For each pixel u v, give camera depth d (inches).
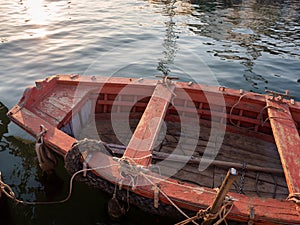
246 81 351.6
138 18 643.5
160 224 150.0
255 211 119.3
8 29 487.2
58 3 754.2
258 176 175.9
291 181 133.1
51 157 161.2
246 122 219.1
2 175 182.9
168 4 831.1
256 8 818.2
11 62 358.9
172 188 127.2
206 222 120.5
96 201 165.5
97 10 698.2
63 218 156.3
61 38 462.0
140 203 131.0
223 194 105.7
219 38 523.5
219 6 832.9
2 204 161.2
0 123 240.5
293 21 675.4
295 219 116.5
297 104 203.3
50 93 197.3
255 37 539.2
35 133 156.3
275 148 203.9
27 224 153.2
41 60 371.6
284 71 383.9
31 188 174.1
